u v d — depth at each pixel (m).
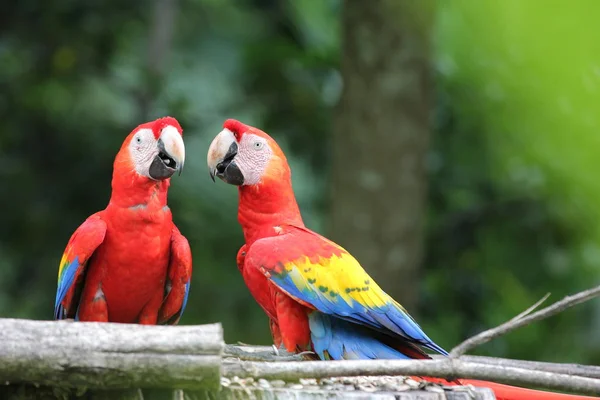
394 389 5.83
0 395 5.27
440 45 13.10
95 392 5.26
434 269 14.40
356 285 7.10
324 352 7.13
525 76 8.12
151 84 14.38
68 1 14.05
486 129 13.39
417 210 12.60
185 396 5.34
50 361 4.90
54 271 14.04
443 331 13.96
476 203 14.21
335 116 12.72
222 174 7.83
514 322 5.50
